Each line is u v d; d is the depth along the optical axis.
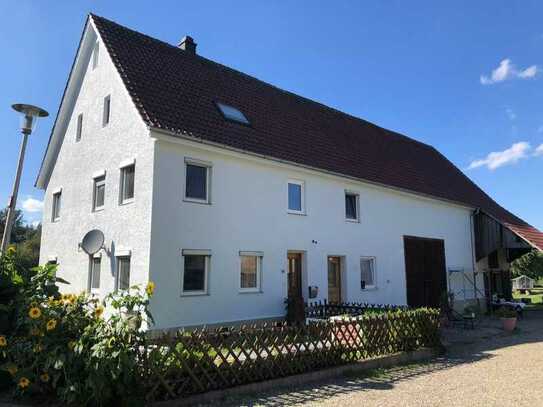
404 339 10.61
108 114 14.36
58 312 6.41
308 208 15.14
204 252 11.96
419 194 19.78
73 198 15.52
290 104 19.28
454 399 7.10
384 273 17.91
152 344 6.34
